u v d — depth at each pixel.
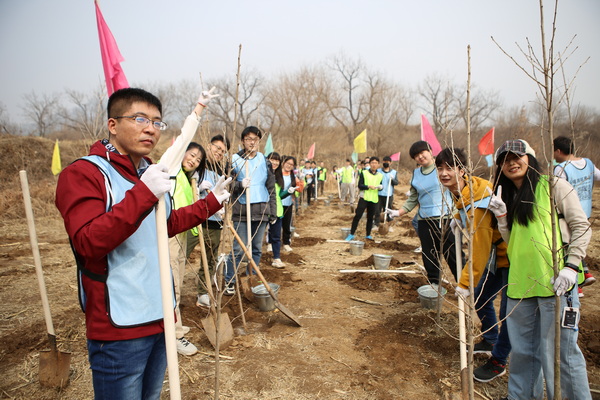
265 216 5.07
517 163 2.45
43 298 2.94
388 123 38.03
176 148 1.92
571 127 2.24
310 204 16.53
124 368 1.68
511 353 2.57
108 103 1.76
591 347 3.46
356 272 5.86
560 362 2.33
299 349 3.56
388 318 4.26
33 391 2.93
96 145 1.74
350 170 14.58
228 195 2.14
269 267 6.26
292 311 4.45
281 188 6.19
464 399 2.50
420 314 4.30
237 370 3.21
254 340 3.72
